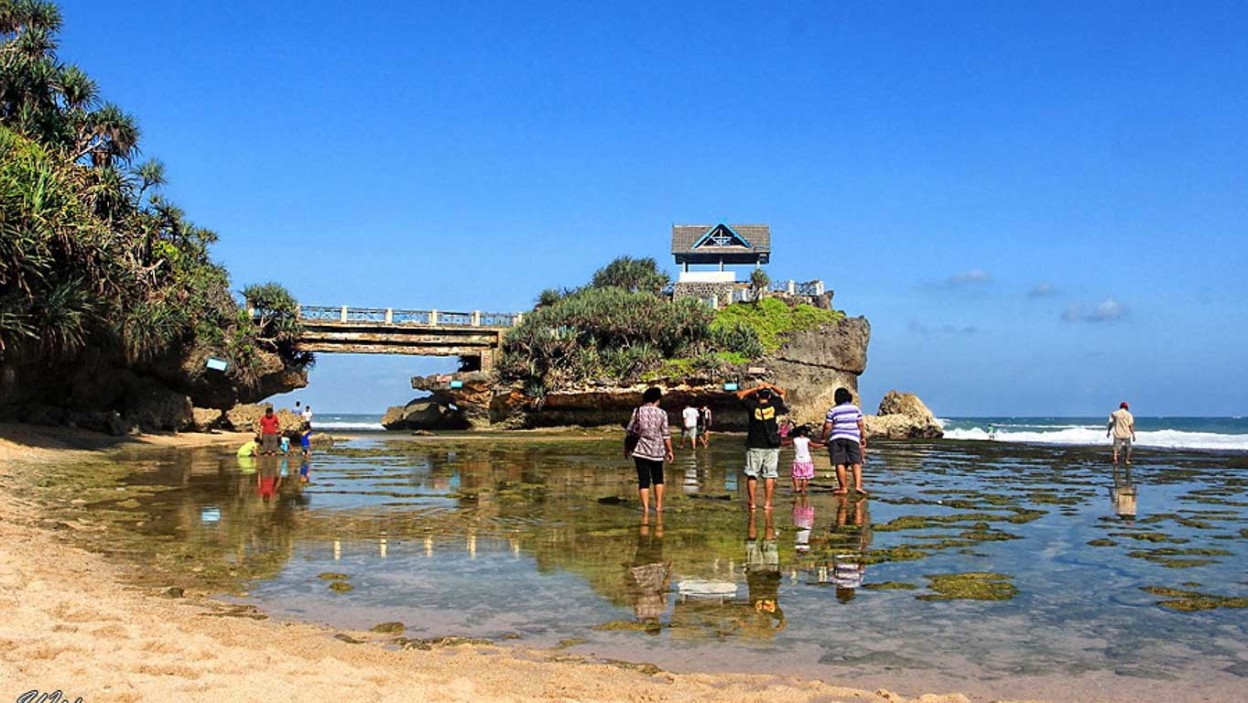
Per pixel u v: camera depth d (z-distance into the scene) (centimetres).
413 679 455
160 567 795
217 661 461
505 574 785
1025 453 3073
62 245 2344
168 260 3441
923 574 794
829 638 579
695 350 4991
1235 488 1678
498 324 5303
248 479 1691
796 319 5500
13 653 446
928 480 1834
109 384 3312
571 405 4856
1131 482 1817
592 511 1226
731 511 1234
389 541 958
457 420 5300
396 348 5125
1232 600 695
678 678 485
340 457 2489
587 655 536
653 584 745
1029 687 485
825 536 1006
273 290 4591
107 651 466
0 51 2825
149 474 1781
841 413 1417
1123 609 665
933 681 493
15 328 2164
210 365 3759
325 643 546
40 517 1076
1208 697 470
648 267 6931
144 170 3331
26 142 2589
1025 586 745
